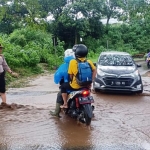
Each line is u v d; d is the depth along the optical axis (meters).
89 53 39.19
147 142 5.61
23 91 11.93
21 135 5.97
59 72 7.05
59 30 42.16
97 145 5.43
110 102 9.50
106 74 10.91
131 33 49.53
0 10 14.60
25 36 28.03
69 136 5.93
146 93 11.40
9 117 7.34
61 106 7.18
